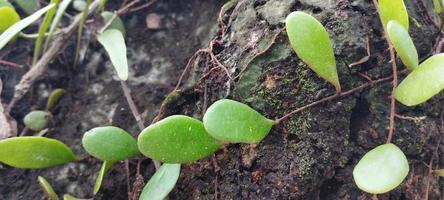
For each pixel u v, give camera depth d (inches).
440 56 7.8
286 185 8.3
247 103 8.7
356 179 7.4
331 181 8.5
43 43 11.5
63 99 11.0
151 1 11.5
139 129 10.3
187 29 11.3
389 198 8.6
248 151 8.6
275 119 8.6
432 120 8.9
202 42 10.8
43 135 10.6
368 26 8.7
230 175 8.7
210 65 9.4
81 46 11.4
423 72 7.9
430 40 9.1
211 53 9.3
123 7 11.5
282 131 8.5
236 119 7.6
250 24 9.2
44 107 11.0
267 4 9.1
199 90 9.4
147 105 10.5
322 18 8.7
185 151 7.8
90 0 10.8
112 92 10.9
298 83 8.5
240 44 9.1
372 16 8.8
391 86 8.7
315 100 8.4
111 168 10.0
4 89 11.2
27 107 10.9
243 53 9.0
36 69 10.9
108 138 8.7
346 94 8.5
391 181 7.3
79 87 11.2
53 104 10.9
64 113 10.9
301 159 8.3
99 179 9.1
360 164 7.6
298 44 7.8
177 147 7.7
